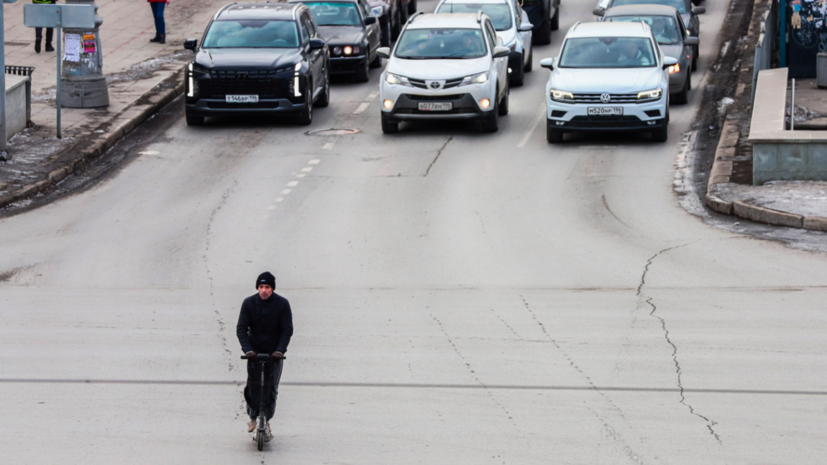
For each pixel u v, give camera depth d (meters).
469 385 35.06
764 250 53.62
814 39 101.38
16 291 48.50
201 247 56.19
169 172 73.38
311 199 65.69
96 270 52.25
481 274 50.62
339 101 96.75
